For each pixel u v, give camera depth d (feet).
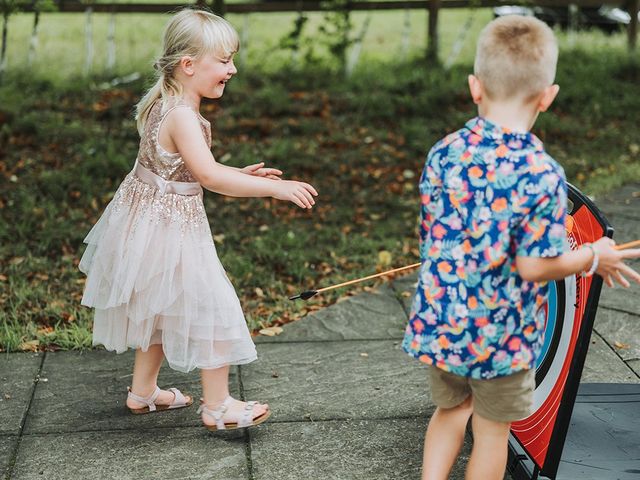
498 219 7.56
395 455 10.32
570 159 24.86
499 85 7.67
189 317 10.27
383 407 11.50
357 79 31.94
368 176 23.40
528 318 7.86
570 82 31.22
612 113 29.40
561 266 7.52
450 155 7.88
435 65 33.96
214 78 10.21
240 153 24.14
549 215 7.41
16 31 37.83
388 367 12.74
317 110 28.55
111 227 10.52
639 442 10.09
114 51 35.24
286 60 34.27
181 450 10.43
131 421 11.16
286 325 14.32
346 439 10.69
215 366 10.34
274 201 21.39
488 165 7.64
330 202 21.54
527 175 7.46
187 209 10.39
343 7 33.47
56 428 10.94
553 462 8.96
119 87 30.45
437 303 7.91
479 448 8.48
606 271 7.88
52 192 20.81
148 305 10.29
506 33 7.70
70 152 23.86
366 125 27.73
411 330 8.13
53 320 14.57
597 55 34.94
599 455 9.80
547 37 7.70
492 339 7.77
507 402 8.10
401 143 26.03
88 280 10.82
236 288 16.07
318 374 12.51
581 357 8.68
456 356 7.88
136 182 10.50
